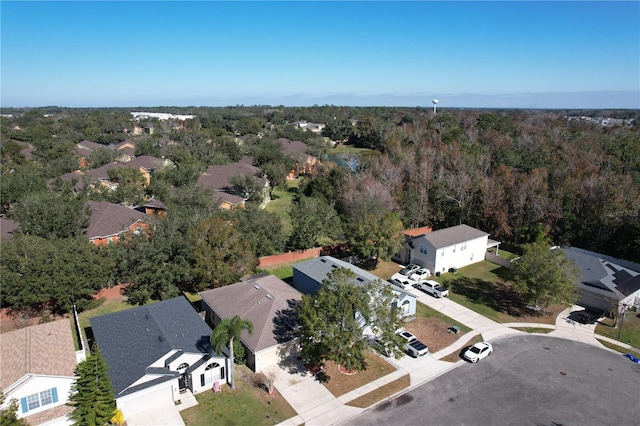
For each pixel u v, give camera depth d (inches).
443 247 1708.9
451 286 1615.4
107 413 811.4
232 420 871.7
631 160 2913.4
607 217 1920.5
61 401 822.5
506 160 2960.1
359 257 1804.9
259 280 1328.7
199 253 1357.0
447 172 2630.4
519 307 1451.8
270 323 1093.1
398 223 1756.9
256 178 2566.4
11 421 683.4
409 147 3476.9
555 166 2662.4
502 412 920.9
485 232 2069.4
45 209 1529.3
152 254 1348.4
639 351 1194.6
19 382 770.2
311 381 1008.2
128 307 1343.5
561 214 2057.1
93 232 1689.2
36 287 1170.0
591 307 1450.5
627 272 1517.0
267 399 940.0
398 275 1640.0
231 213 1737.2
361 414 903.7
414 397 965.2
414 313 1363.2
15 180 2117.4
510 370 1079.0
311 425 866.8
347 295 991.0
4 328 1202.6
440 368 1083.3
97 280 1279.5
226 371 991.6
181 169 2551.7
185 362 949.2
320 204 2063.2
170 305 1186.0
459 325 1312.7
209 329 1080.8
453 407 933.8
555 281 1318.9
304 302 1002.1
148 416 873.5
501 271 1781.5
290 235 1916.8
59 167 2810.0
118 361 929.5
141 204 2249.0
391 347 1000.2
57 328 994.1
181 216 1569.9
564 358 1143.6
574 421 900.0
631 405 954.1
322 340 966.4
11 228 1676.9
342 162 3479.3
